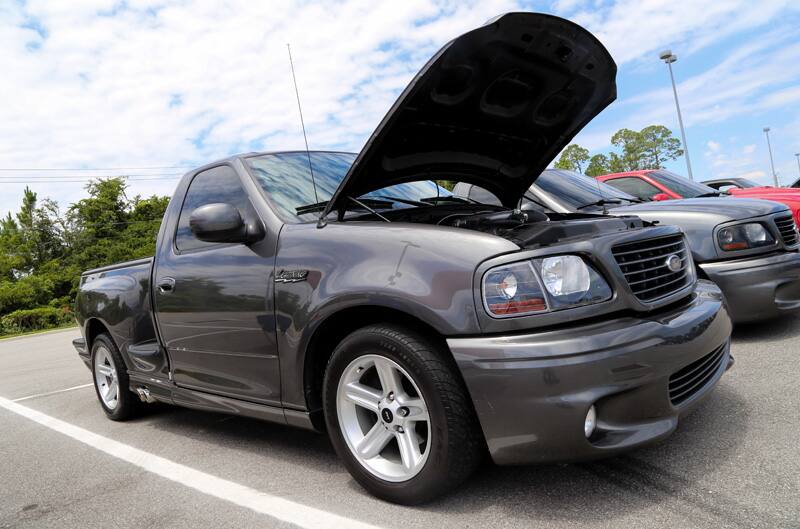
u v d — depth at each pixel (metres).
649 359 2.05
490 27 2.39
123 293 4.07
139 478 3.05
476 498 2.31
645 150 60.88
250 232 2.85
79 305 4.61
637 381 2.03
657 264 2.43
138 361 3.88
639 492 2.21
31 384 6.95
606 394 1.98
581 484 2.33
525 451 2.03
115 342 4.21
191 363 3.31
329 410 2.53
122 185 50.66
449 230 2.29
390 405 2.35
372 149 2.61
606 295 2.14
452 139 3.07
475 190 4.26
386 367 2.33
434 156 3.13
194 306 3.18
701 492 2.16
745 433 2.63
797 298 4.13
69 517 2.63
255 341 2.83
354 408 2.51
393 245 2.34
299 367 2.63
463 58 2.51
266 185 3.07
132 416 4.37
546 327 2.06
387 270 2.29
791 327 4.45
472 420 2.15
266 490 2.68
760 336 4.31
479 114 2.95
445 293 2.13
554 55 2.75
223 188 3.27
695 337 2.23
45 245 47.44
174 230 3.58
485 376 2.03
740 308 4.11
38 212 47.69
